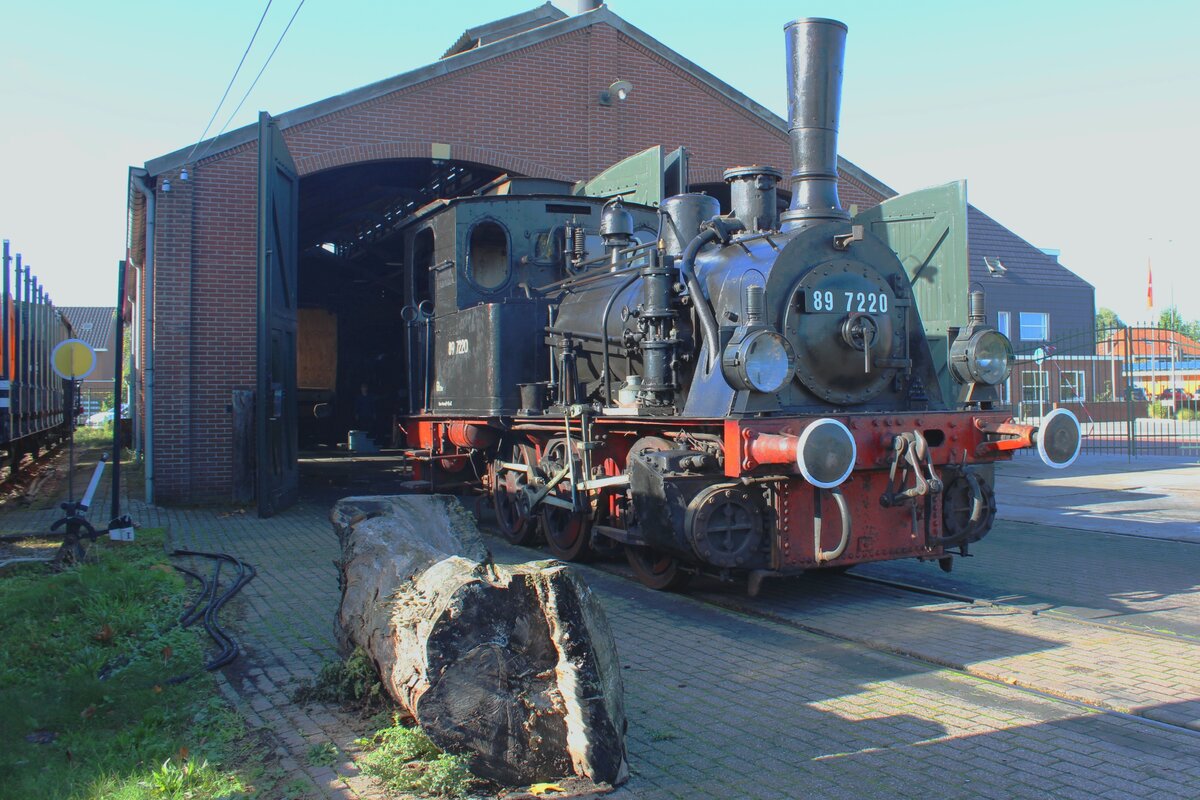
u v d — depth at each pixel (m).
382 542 4.59
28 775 3.55
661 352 6.93
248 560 8.47
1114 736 4.04
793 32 7.18
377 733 3.96
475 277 10.13
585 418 7.53
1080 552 8.78
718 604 6.74
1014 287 28.77
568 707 3.48
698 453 6.33
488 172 14.84
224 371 12.46
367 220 20.45
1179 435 25.78
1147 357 31.89
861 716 4.32
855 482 6.38
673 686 4.81
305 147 12.92
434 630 3.44
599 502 7.78
